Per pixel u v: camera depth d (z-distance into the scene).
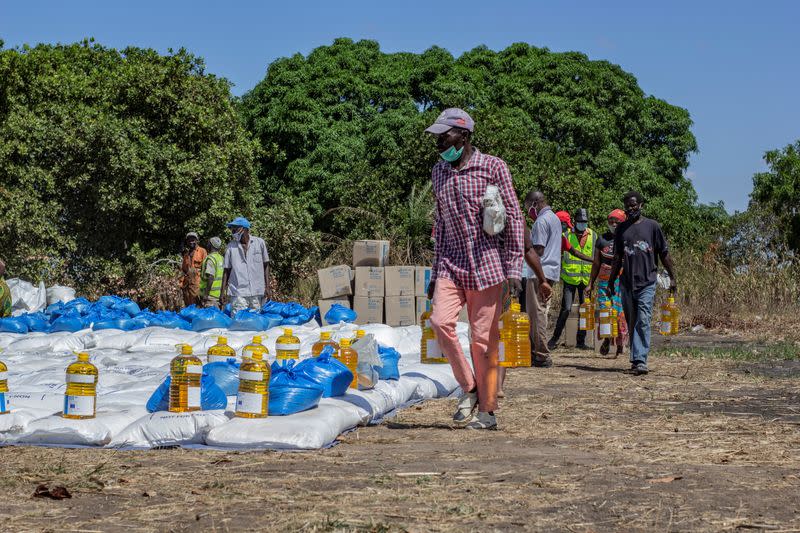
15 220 19.34
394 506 3.97
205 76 23.02
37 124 20.39
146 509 3.97
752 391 8.43
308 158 32.12
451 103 33.78
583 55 38.53
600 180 31.12
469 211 5.87
